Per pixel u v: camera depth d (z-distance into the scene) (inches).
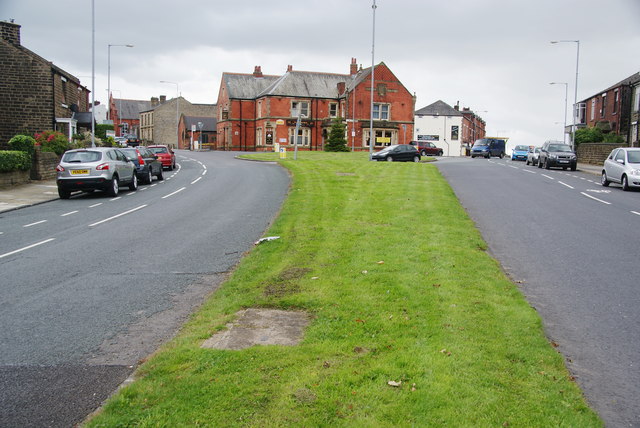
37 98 1298.0
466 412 159.6
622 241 440.5
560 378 185.2
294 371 185.5
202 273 355.9
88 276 350.3
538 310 271.9
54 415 170.9
